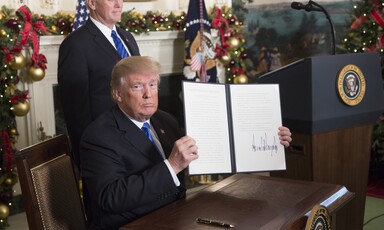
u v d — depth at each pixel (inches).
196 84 76.7
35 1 172.9
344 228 111.7
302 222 64.7
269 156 80.8
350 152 108.0
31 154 73.4
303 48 220.4
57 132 179.5
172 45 201.8
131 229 61.8
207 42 196.4
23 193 72.3
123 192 68.5
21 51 157.6
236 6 224.7
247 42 227.6
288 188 77.4
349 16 208.7
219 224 61.9
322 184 79.7
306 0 216.1
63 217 76.7
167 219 64.7
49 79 173.9
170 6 205.3
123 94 73.2
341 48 192.7
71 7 182.9
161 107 203.3
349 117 104.3
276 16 223.5
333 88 101.1
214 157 76.5
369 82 107.1
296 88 101.3
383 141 187.0
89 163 72.7
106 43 109.0
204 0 201.3
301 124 101.8
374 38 185.8
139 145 75.0
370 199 175.9
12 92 153.6
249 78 229.5
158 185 69.2
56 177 77.0
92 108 107.8
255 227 60.9
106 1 107.0
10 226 159.9
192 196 74.9
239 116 79.8
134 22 183.3
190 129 75.0
